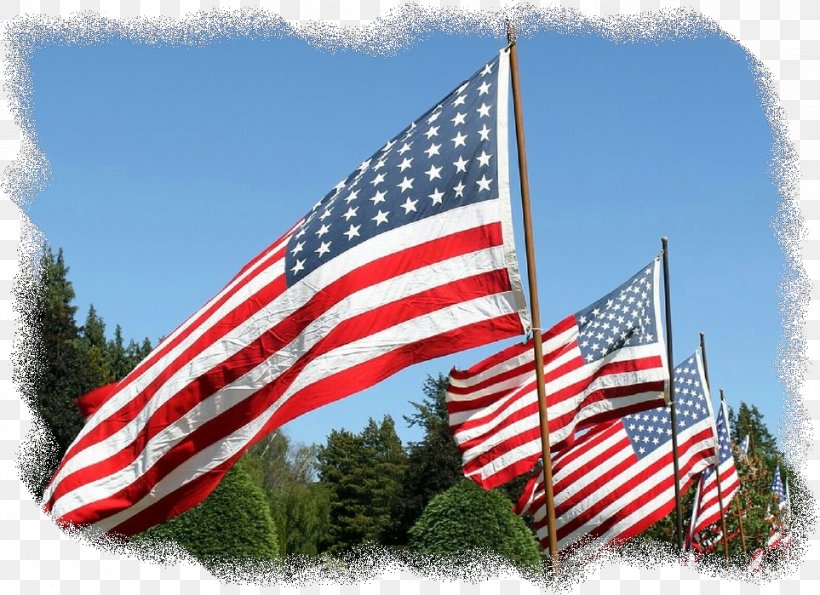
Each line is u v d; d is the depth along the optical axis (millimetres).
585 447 17016
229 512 16609
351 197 8570
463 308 7867
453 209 8164
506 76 8375
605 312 14086
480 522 21750
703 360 20859
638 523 16531
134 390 8781
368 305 8055
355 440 55969
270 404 8148
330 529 50406
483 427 13734
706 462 17547
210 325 8570
